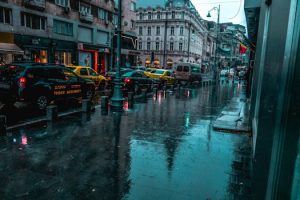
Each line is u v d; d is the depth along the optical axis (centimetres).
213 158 516
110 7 3462
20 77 886
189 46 6844
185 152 548
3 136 620
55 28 2581
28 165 455
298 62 139
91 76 1703
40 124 752
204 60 8969
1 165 451
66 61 2758
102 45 3341
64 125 752
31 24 2300
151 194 369
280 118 149
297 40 138
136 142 611
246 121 834
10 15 2102
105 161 486
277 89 151
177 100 1425
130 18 4084
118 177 420
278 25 152
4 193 359
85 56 3080
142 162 487
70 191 370
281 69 147
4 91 893
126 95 1559
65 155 510
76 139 619
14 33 2083
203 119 906
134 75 1727
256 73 664
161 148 572
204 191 382
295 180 150
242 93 1952
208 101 1423
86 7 3006
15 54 2148
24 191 366
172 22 6444
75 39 2845
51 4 2480
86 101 953
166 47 6619
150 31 6762
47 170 438
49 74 1004
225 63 7825
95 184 394
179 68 2817
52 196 355
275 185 156
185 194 371
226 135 691
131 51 4006
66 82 1078
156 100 1391
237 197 366
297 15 137
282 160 151
